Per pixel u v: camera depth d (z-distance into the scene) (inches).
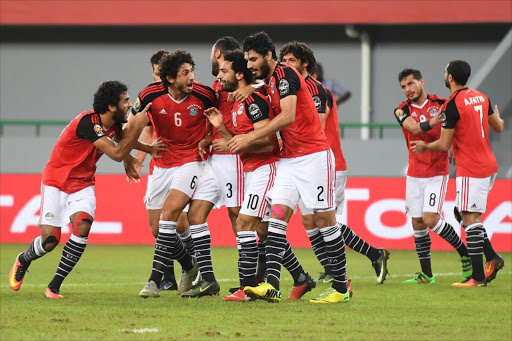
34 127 2461.9
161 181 955.3
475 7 2332.7
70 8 2472.9
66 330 698.2
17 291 1007.0
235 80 852.0
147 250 1763.0
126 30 2522.1
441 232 1141.1
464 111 1064.8
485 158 1078.4
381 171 1983.3
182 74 893.2
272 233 839.1
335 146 1114.1
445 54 2413.9
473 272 1092.5
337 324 732.0
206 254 930.7
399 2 2357.3
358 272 1357.0
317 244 1095.0
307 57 960.9
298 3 2400.3
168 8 2442.2
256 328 708.7
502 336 677.3
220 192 947.3
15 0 2481.5
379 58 2428.6
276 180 845.2
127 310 814.5
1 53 2564.0
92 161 925.8
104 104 892.0
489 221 1756.9
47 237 926.4
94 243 1891.0
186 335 673.0
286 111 801.6
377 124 2059.5
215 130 943.7
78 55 2544.3
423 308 850.1
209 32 2486.5
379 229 1795.0
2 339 657.0
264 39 816.9
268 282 839.7
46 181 922.1
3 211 1887.3
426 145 1096.8
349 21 2374.5
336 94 2444.6
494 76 2188.7
